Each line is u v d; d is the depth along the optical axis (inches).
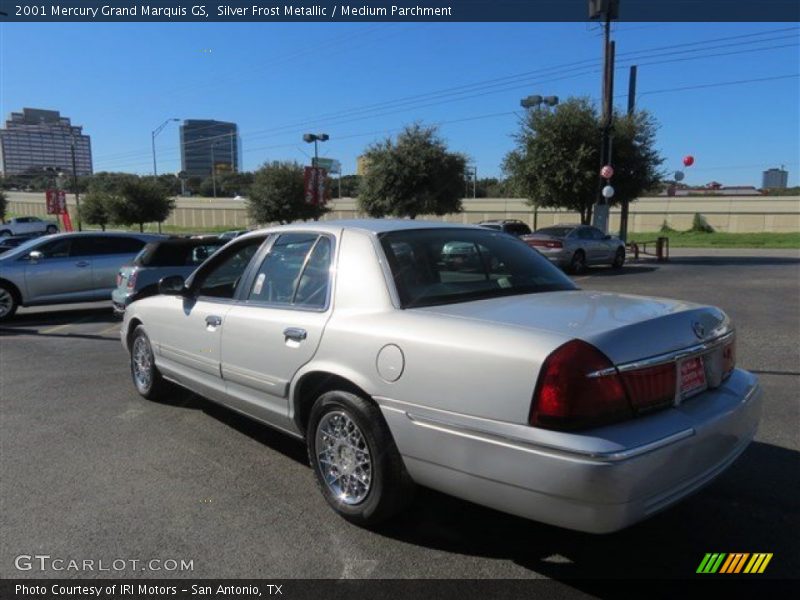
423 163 1177.4
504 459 107.5
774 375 256.7
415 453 121.9
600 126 961.5
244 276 176.7
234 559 126.8
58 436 200.1
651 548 128.6
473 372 112.0
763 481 157.6
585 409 102.2
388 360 125.4
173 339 206.2
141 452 185.2
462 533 135.7
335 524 140.5
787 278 647.8
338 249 150.4
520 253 164.7
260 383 161.5
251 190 1775.3
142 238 526.3
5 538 136.0
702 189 4436.5
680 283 622.2
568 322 115.3
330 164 2706.7
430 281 139.9
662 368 111.7
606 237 821.9
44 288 477.1
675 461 106.0
